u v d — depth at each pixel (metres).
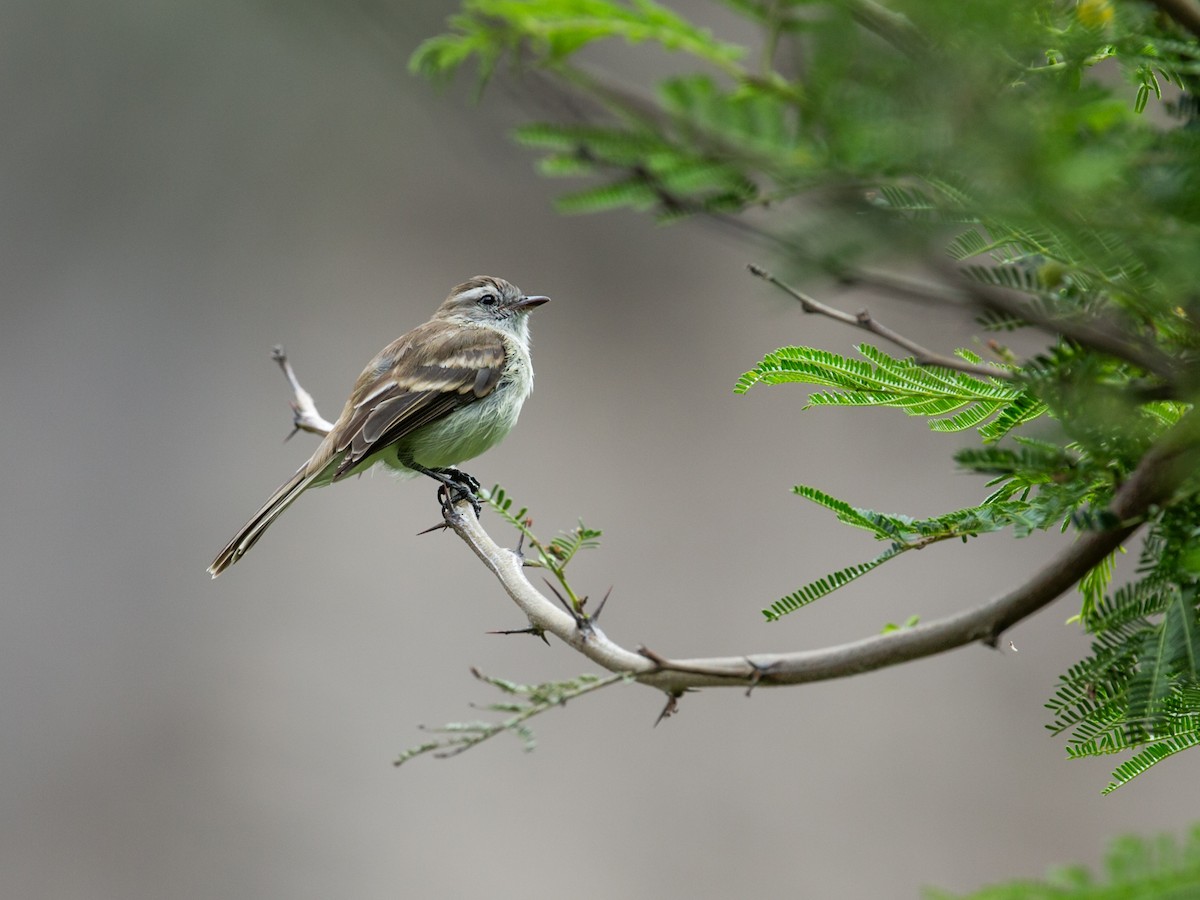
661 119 2.88
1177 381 3.17
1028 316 2.93
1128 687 4.03
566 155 3.07
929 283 2.81
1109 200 2.87
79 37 17.16
